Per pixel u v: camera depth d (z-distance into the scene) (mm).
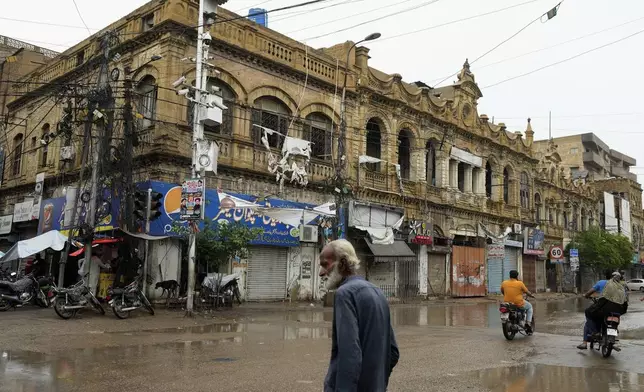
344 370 3035
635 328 16547
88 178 20391
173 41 18719
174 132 18422
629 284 53438
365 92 25359
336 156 23969
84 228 15977
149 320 13969
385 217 25688
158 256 17703
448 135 30906
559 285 44469
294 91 22547
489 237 34031
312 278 22766
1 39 33938
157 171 18047
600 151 72562
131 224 17312
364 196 25062
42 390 6477
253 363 8500
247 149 20578
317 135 23797
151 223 17516
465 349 10680
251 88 20938
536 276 41281
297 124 22625
